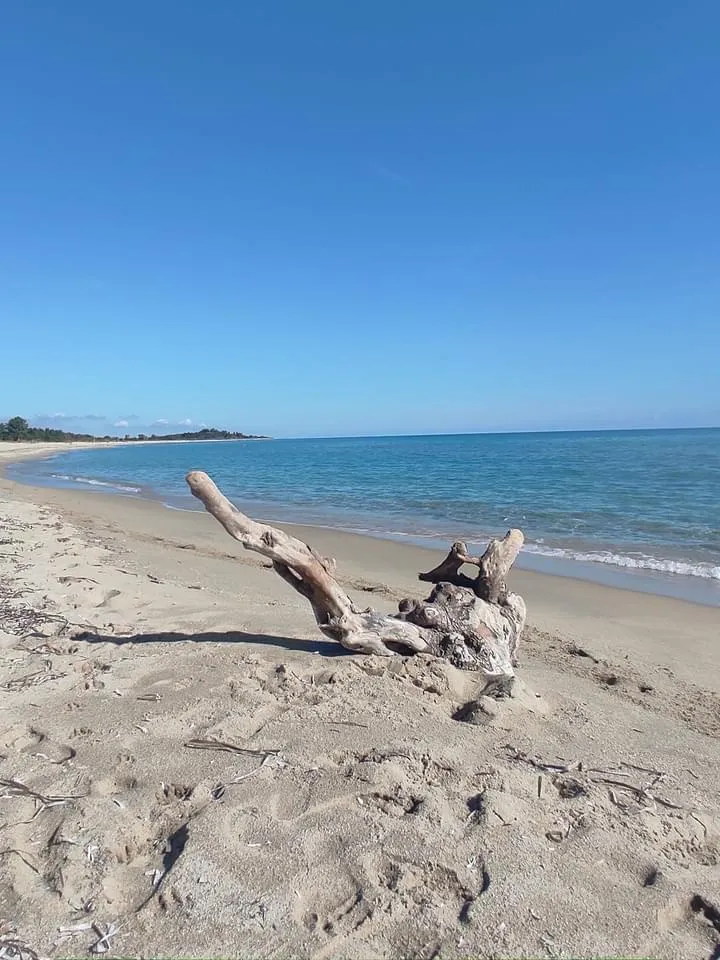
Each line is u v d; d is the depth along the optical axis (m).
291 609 6.46
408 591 8.63
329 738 3.37
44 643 5.01
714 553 11.44
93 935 2.11
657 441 78.44
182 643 4.99
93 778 3.01
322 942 2.08
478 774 3.10
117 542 11.20
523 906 2.26
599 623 7.40
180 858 2.42
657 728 4.05
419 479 29.78
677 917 2.29
